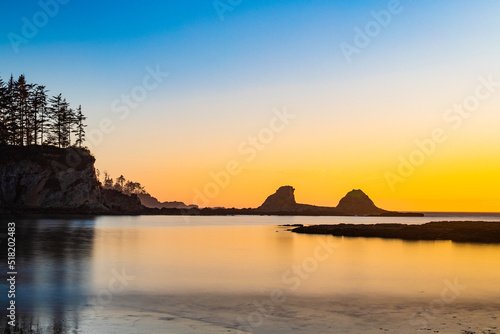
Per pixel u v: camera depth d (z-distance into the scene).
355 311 17.97
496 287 23.77
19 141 125.00
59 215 121.75
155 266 31.55
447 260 36.12
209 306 18.72
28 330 14.64
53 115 132.62
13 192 119.00
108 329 14.91
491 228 64.88
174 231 80.06
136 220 124.94
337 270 30.25
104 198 152.75
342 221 162.62
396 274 28.41
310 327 15.49
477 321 16.41
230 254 41.03
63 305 18.50
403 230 67.44
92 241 51.12
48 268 28.92
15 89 120.69
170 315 17.02
